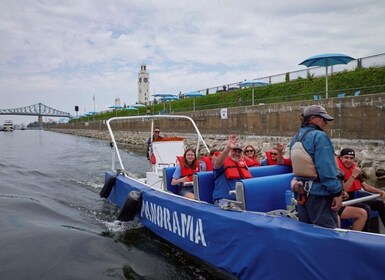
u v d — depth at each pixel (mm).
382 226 4047
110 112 53500
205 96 27250
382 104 10344
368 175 9859
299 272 2893
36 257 4309
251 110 16719
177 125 24266
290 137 14469
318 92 16391
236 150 4289
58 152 19609
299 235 2904
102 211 6566
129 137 31438
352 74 16266
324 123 3000
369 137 10742
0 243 4699
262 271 3197
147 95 105375
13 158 16047
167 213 4676
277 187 3959
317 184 2881
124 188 6309
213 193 4414
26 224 5496
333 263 2699
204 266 4219
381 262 2500
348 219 3684
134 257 4461
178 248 4715
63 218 6031
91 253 4496
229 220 3572
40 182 9531
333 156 2826
